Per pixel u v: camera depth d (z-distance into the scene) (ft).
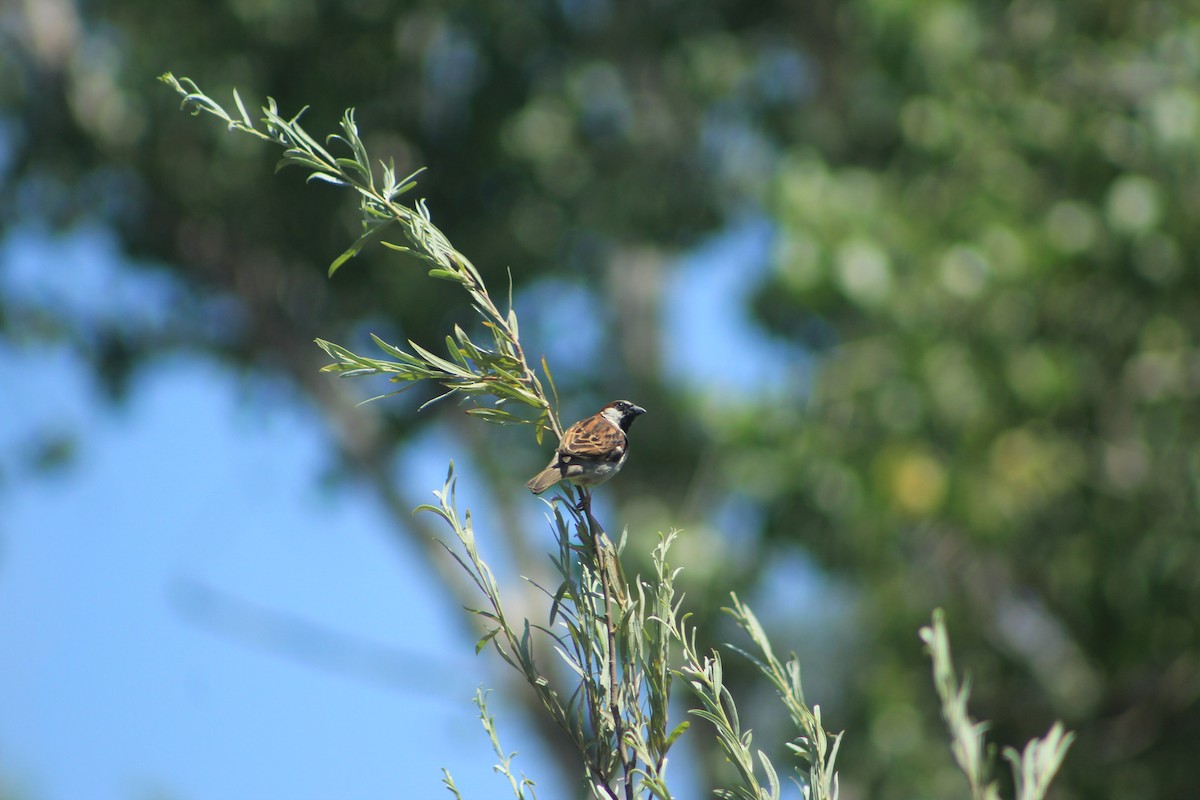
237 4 60.75
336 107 62.69
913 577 48.44
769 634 50.24
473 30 64.90
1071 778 45.70
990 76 50.06
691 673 14.78
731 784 14.53
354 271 65.41
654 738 14.35
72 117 65.77
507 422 15.61
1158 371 45.19
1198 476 43.21
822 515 45.37
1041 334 45.65
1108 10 49.88
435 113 65.16
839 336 49.03
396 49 62.80
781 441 47.01
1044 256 43.80
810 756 14.28
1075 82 48.75
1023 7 50.78
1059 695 47.06
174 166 64.49
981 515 43.19
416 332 65.98
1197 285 44.14
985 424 43.88
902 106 52.16
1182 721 45.29
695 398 52.85
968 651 48.34
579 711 14.51
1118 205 43.47
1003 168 48.06
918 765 46.65
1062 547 45.83
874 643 49.34
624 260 76.64
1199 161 43.93
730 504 51.03
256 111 62.18
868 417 45.27
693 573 49.60
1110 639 45.06
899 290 44.96
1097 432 45.65
